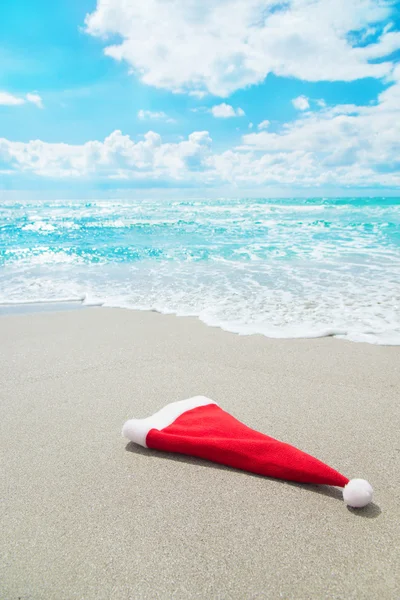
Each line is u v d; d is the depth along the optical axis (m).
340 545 1.62
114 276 8.09
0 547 1.64
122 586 1.45
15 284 7.55
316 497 1.90
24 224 20.02
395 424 2.56
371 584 1.44
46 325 5.06
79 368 3.63
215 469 2.12
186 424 2.33
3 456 2.31
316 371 3.46
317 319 4.97
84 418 2.73
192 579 1.47
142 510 1.84
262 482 2.01
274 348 4.05
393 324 4.71
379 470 2.11
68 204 45.72
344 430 2.50
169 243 12.71
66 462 2.23
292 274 7.71
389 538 1.65
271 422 2.61
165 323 5.00
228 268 8.55
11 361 3.85
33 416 2.78
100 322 5.13
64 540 1.67
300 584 1.44
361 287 6.51
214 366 3.61
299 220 19.88
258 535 1.67
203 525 1.74
